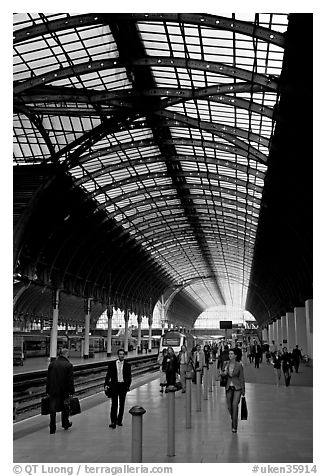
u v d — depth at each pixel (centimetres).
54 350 4962
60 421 1528
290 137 2861
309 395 2362
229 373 1354
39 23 2655
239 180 4619
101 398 2216
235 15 2466
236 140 3678
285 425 1448
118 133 4156
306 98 2369
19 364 4400
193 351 3228
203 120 3869
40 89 3119
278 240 4925
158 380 3441
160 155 4359
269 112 2981
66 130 3906
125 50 2978
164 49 2994
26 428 1412
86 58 3116
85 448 1134
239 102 3047
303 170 2819
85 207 4925
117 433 1323
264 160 3666
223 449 1114
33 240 4394
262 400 2145
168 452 1052
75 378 4025
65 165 3797
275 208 4091
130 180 4844
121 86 3475
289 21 2139
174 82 3403
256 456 1048
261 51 2825
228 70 2742
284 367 2852
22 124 3881
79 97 3155
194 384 2856
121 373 1433
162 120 3647
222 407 1877
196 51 2967
